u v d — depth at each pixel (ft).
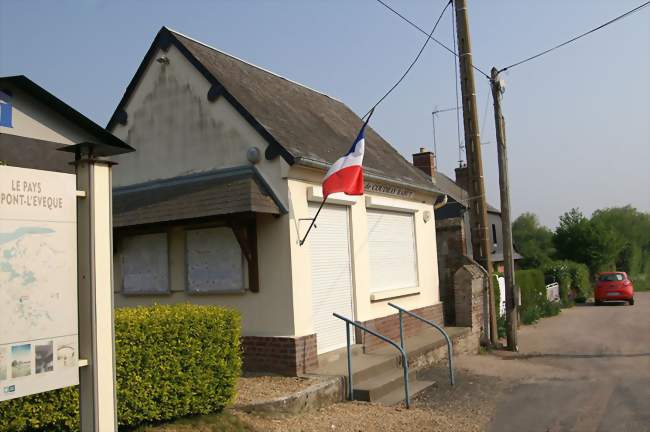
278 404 24.40
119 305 36.04
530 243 226.58
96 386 13.82
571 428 24.77
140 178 35.94
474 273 47.34
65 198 13.50
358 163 30.58
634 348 46.50
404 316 41.91
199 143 33.81
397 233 43.68
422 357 38.04
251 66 41.88
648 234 228.22
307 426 23.49
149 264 34.88
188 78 34.42
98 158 14.39
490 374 36.63
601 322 67.82
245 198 29.27
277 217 30.91
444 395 30.96
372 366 31.91
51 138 15.74
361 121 51.72
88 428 13.82
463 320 47.32
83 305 14.05
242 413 23.34
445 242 50.65
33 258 12.76
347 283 36.01
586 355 43.73
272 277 30.81
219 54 39.01
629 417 26.17
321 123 41.34
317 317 32.99
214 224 32.01
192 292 33.04
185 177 33.99
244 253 30.68
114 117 37.19
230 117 32.76
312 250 32.99
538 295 77.20
